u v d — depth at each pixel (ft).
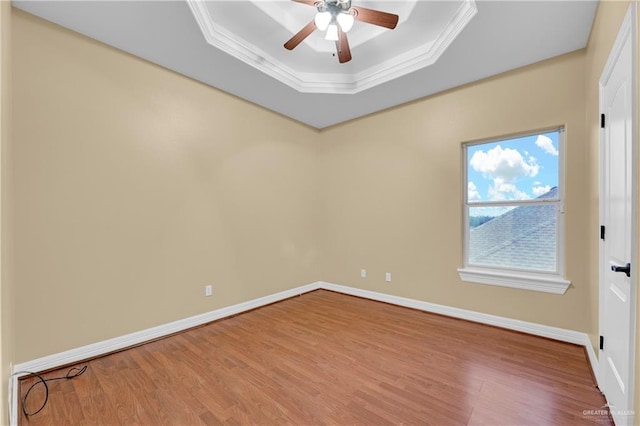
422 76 9.60
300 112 12.84
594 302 6.87
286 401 5.91
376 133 12.74
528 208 9.26
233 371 7.02
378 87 10.42
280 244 12.89
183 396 6.07
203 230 10.13
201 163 10.09
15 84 6.53
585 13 6.56
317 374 6.87
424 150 11.23
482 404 5.75
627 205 4.37
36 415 5.51
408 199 11.69
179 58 8.62
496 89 9.48
